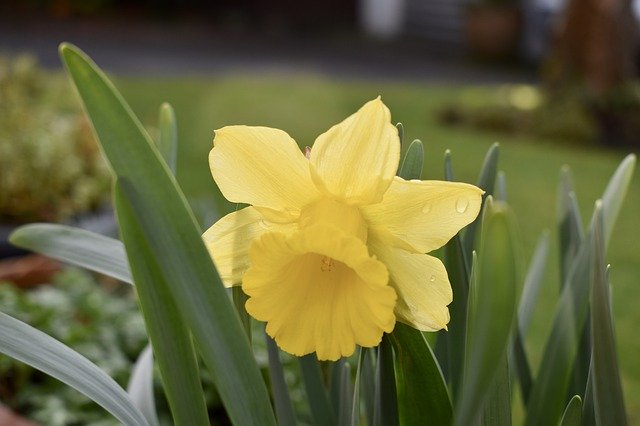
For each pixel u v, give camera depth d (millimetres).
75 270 928
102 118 263
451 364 352
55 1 4047
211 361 277
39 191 1098
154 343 290
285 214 306
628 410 877
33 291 932
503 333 242
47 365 303
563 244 422
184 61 3268
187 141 1984
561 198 425
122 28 3914
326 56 3594
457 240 342
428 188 294
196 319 274
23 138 1117
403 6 4098
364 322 289
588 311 379
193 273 273
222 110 2322
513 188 1760
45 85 1741
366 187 295
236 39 3912
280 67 3256
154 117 2213
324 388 385
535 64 3537
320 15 4340
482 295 242
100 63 3123
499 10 3553
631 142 2213
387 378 330
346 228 295
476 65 3529
